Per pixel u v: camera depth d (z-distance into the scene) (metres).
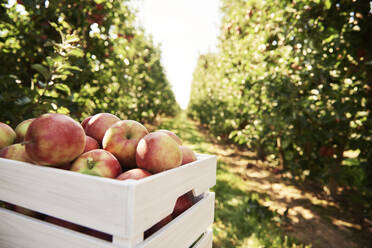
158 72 11.86
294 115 3.29
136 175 0.85
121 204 0.60
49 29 2.32
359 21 3.07
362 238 2.76
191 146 8.31
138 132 1.07
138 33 5.03
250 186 4.37
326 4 2.95
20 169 0.77
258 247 2.32
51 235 0.72
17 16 2.26
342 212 3.43
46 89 1.60
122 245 0.61
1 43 2.17
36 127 0.77
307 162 4.25
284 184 4.62
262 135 4.51
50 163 0.79
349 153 5.85
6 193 0.79
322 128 3.48
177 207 0.98
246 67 4.59
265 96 4.06
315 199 3.88
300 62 3.46
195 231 0.97
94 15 2.50
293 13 3.52
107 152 0.92
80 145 0.84
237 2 6.07
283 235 2.67
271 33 3.80
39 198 0.73
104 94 3.14
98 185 0.63
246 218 2.93
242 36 5.60
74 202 0.67
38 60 2.38
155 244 0.69
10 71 2.22
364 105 3.07
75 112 2.26
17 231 0.77
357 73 3.35
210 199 1.12
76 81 2.38
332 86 3.25
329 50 3.32
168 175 0.76
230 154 7.43
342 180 3.94
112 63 3.26
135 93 6.59
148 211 0.66
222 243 2.36
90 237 0.66
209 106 10.77
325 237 2.73
